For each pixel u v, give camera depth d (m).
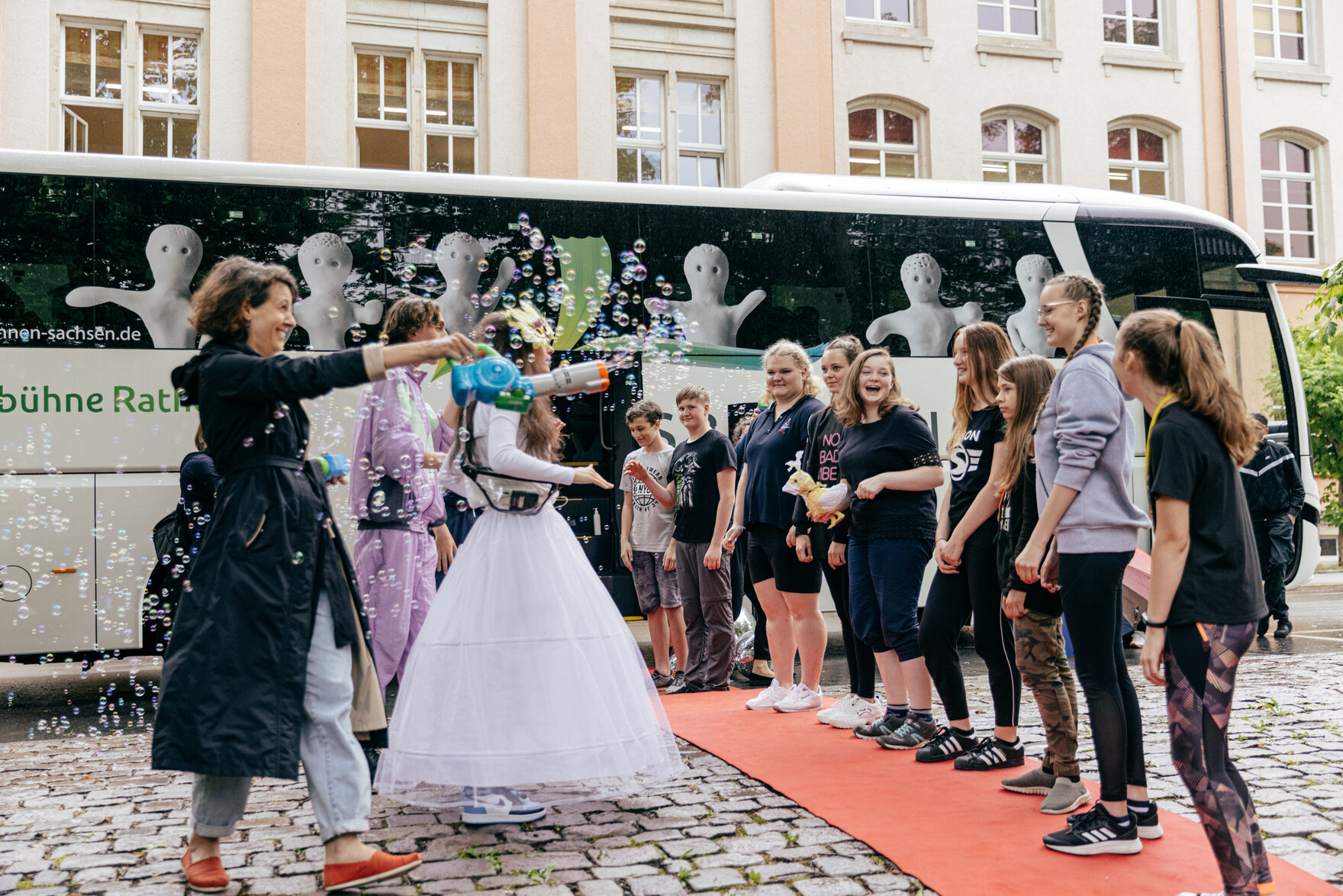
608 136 14.51
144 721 6.30
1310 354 14.93
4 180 6.62
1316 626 10.12
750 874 2.97
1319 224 18.36
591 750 3.25
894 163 16.17
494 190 7.42
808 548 5.05
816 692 5.48
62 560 6.57
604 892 2.84
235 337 2.93
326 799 2.79
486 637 3.27
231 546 2.73
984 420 4.07
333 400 6.39
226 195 6.90
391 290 7.11
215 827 2.85
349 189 7.12
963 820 3.46
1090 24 17.08
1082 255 8.77
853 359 4.91
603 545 7.69
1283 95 18.12
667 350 7.80
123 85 12.70
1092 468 3.16
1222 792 2.55
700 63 14.99
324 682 2.82
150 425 6.69
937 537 4.34
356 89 13.72
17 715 6.57
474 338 3.57
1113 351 3.14
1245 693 5.83
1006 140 16.80
